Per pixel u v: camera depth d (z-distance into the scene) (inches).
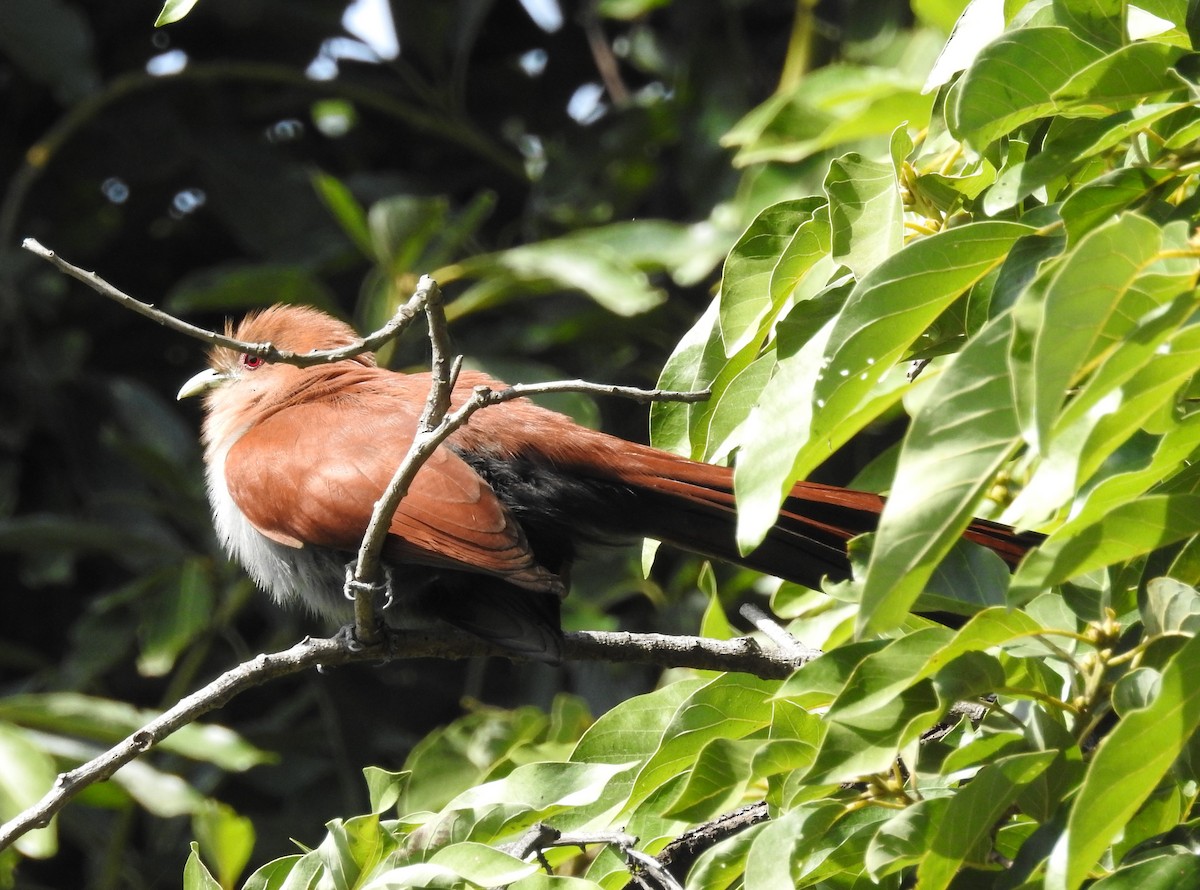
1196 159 207.5
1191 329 163.9
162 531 523.2
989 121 208.8
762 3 605.3
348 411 338.6
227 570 527.5
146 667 499.2
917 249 195.2
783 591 330.3
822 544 280.2
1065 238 198.8
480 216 513.0
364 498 311.6
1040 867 193.9
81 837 529.7
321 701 522.9
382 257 492.4
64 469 608.7
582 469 311.9
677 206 598.5
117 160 596.7
